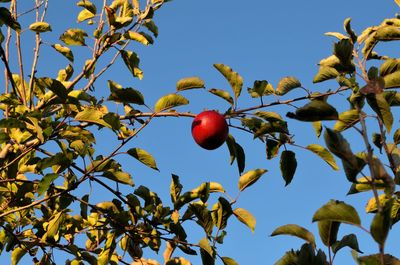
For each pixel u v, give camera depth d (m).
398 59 3.02
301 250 1.99
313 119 2.34
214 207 4.30
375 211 2.98
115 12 4.69
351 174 2.04
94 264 4.78
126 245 4.75
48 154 4.39
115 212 4.78
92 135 4.12
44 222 4.92
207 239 3.88
